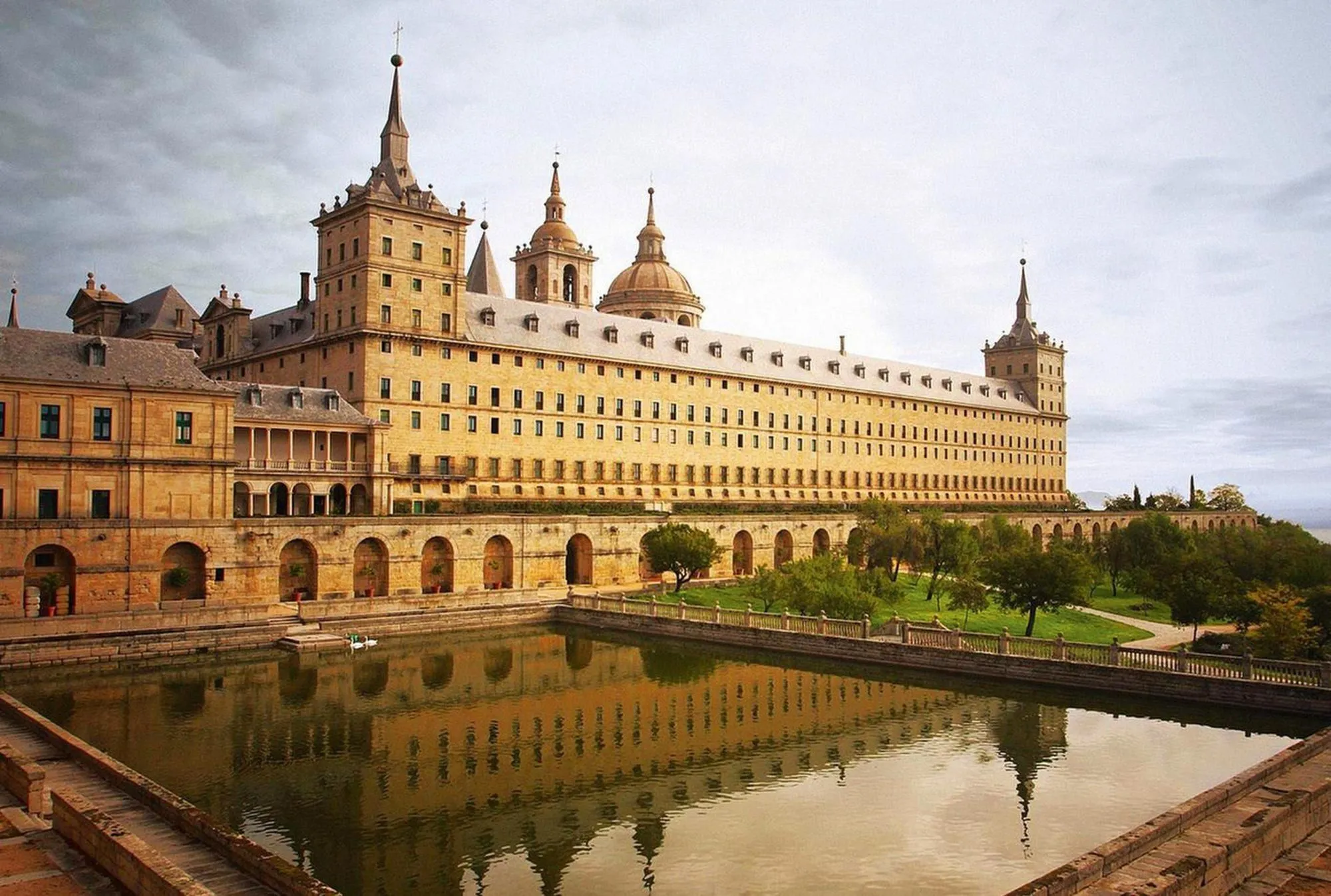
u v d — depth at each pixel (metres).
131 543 64.75
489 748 42.59
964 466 164.88
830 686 55.62
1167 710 49.06
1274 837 24.48
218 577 68.56
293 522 72.44
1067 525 158.00
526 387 105.19
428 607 75.25
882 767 39.69
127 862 20.88
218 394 69.62
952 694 53.53
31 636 57.66
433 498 95.94
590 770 39.44
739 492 127.75
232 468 70.31
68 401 64.06
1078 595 71.44
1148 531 106.88
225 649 63.22
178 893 18.31
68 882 21.56
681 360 122.81
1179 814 23.86
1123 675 50.75
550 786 37.28
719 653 66.19
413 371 96.12
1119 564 108.56
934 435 159.12
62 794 25.03
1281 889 22.44
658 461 118.44
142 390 66.56
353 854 30.50
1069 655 54.16
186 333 124.00
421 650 66.62
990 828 32.56
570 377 109.31
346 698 51.69
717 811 34.59
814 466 138.38
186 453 68.44
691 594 90.31
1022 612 85.62
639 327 123.25
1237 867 22.81
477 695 53.03
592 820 33.69
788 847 31.05
